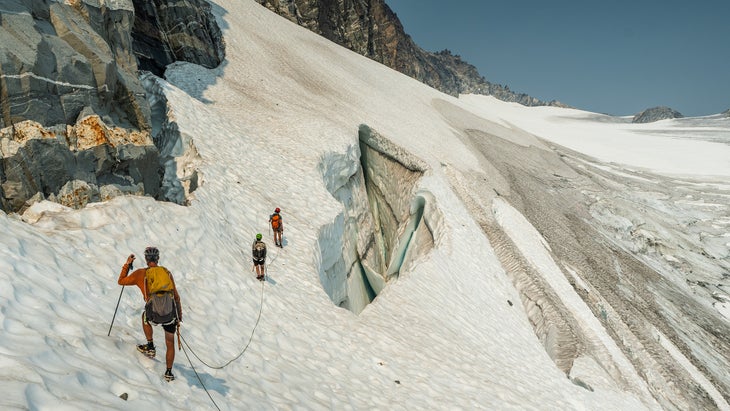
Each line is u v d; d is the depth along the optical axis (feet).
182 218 36.06
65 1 33.78
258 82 102.89
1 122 25.27
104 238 26.55
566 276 91.76
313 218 59.00
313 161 72.95
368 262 86.89
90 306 20.22
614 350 70.95
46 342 15.26
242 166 59.88
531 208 128.06
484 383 43.04
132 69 40.22
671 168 271.49
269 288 38.09
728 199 190.60
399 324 46.83
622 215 152.87
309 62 147.33
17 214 24.68
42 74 27.71
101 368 16.05
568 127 418.51
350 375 32.94
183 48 90.79
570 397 51.13
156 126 57.11
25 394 11.88
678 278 127.34
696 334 95.81
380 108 142.00
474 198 108.68
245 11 155.74
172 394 18.07
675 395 68.64
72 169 28.96
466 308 60.75
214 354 24.68
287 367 28.76
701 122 424.87
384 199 102.22
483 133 205.36
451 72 538.47
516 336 62.49
